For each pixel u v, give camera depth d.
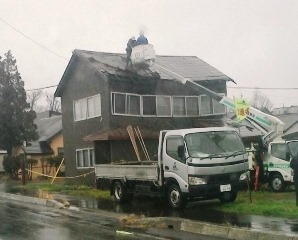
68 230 11.34
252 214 12.06
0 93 36.00
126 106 25.06
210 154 13.52
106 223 12.39
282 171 17.19
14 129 35.97
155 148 25.02
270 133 18.69
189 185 13.30
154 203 15.94
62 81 27.94
